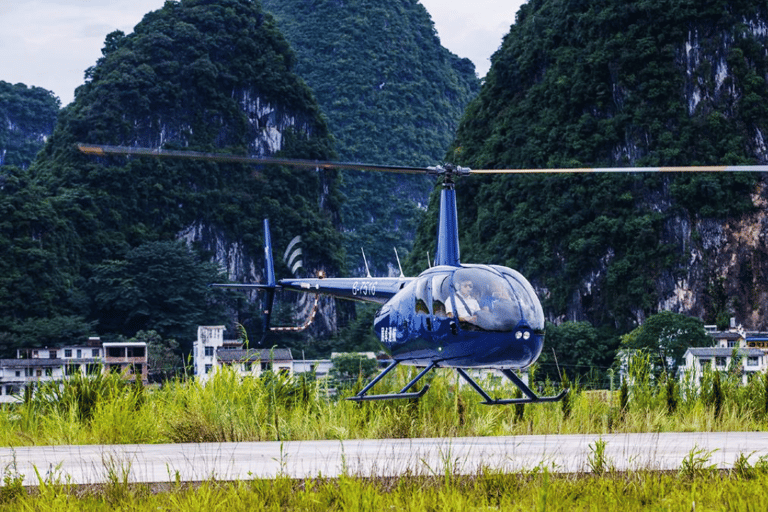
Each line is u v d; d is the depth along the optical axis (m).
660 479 29.12
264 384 48.84
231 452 36.12
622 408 49.97
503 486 28.39
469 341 37.22
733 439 40.97
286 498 27.41
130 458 33.97
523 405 49.34
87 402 47.75
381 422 45.69
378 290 47.50
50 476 28.09
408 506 25.89
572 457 33.78
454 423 46.66
